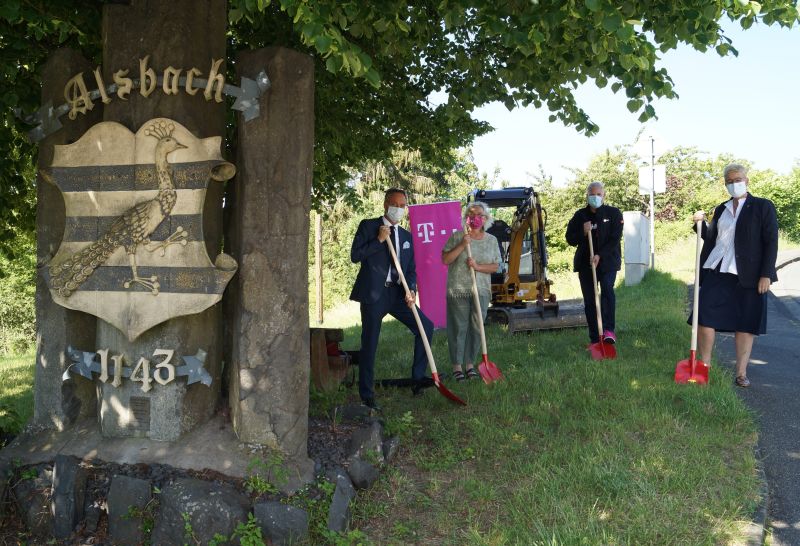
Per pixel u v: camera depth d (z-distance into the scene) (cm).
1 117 513
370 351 575
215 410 444
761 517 376
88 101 435
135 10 426
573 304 1155
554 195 3278
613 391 596
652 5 439
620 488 402
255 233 414
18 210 674
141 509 372
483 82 679
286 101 415
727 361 754
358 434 459
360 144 870
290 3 336
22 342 2102
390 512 404
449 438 504
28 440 438
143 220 415
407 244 593
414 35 554
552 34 447
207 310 436
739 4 416
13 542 379
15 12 427
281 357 415
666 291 1367
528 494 409
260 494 385
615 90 504
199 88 424
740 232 622
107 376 426
